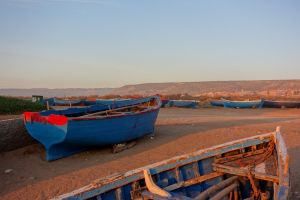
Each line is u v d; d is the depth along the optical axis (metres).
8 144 12.05
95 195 5.20
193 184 6.52
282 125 18.25
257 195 6.34
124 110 15.54
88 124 11.19
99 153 12.33
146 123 13.79
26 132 12.70
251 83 134.50
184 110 33.09
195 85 144.00
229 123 19.05
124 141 12.86
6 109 16.42
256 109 35.16
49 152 11.41
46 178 9.80
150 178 5.68
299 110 33.59
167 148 12.78
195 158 6.72
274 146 7.39
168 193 5.27
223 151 7.12
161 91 144.88
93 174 10.03
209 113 29.45
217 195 5.76
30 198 8.44
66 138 10.92
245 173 6.42
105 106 15.10
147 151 12.43
